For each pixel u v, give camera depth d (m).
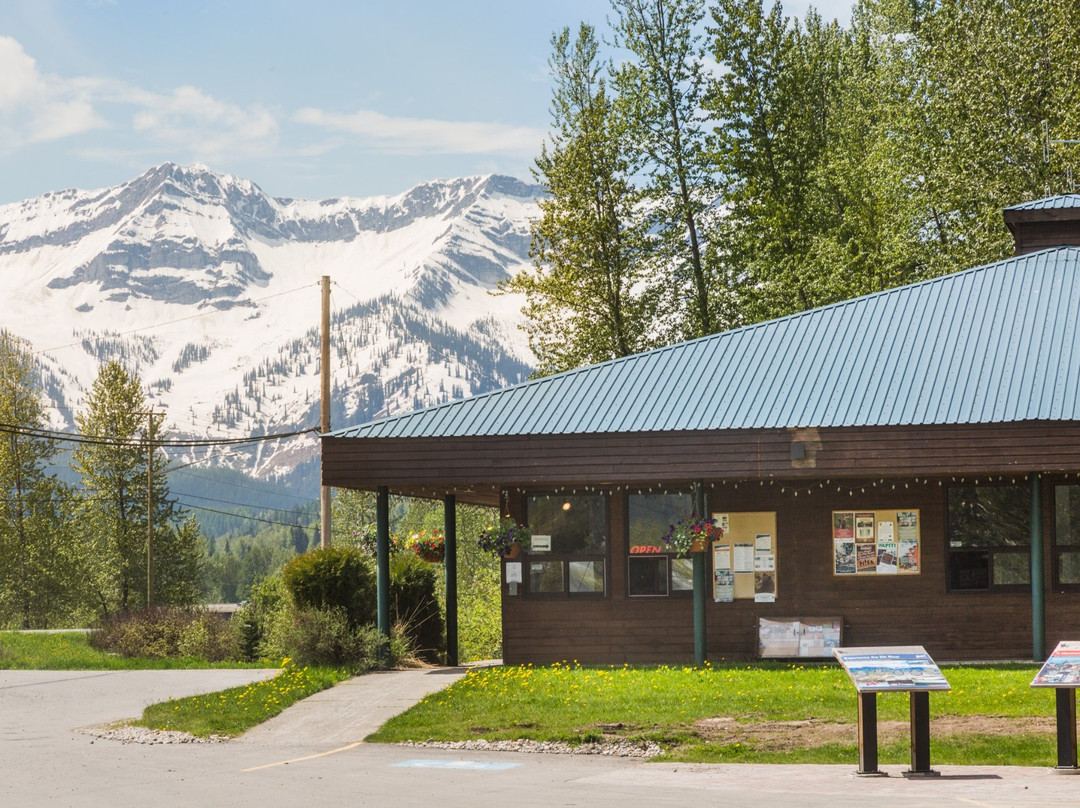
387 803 10.61
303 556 24.39
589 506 23.11
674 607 22.81
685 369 23.36
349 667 22.50
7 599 72.94
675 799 10.45
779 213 41.88
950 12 37.34
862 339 23.47
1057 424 20.55
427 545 26.44
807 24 50.22
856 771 12.01
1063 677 11.65
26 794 11.83
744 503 22.83
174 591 72.00
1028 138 33.66
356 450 22.22
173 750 15.16
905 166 38.94
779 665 21.84
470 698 17.92
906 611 22.41
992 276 24.80
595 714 16.11
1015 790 10.51
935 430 20.84
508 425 22.09
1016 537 22.28
